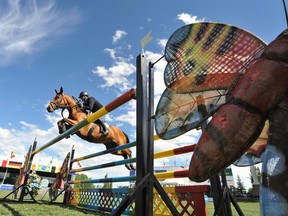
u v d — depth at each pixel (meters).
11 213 3.45
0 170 37.31
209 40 0.95
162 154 2.83
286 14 0.66
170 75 1.09
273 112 0.53
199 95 1.04
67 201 6.15
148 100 1.63
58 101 5.48
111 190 4.29
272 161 0.49
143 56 1.77
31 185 8.01
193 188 2.42
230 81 0.89
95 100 5.64
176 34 1.08
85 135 5.53
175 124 1.16
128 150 6.66
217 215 1.77
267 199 0.47
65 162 6.69
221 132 0.53
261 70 0.53
